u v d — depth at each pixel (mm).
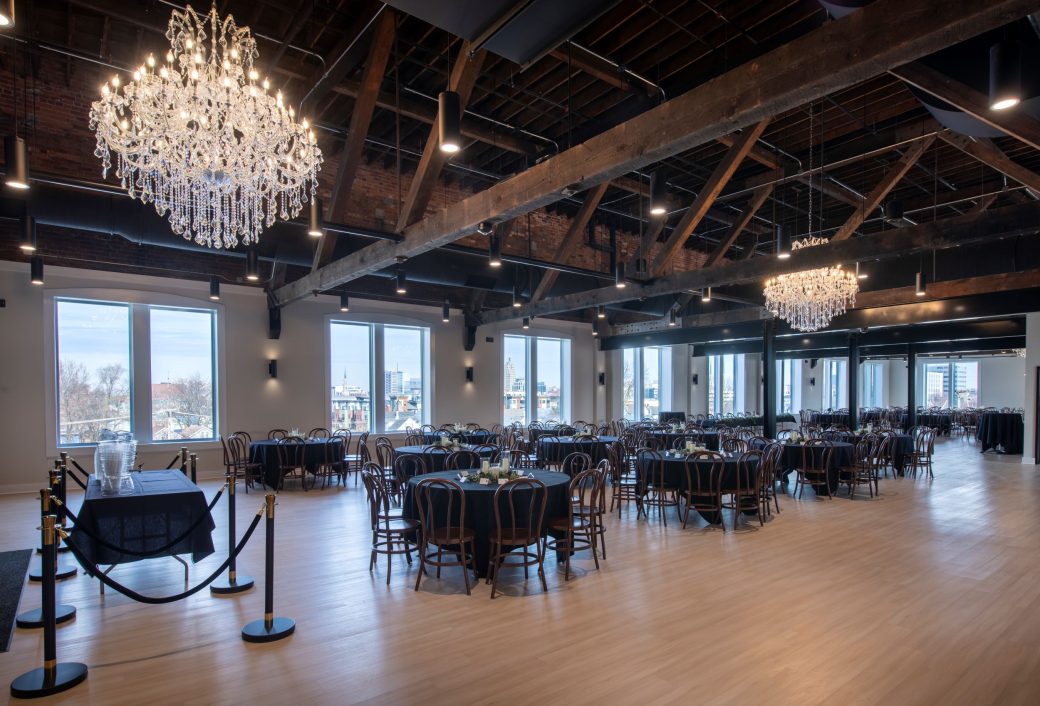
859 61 2791
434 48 6219
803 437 9078
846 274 8422
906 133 7828
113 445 4902
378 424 11930
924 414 20422
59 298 8727
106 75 7652
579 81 6754
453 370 12922
